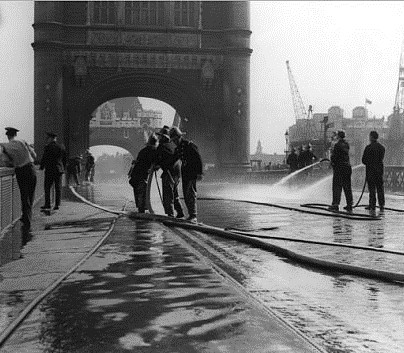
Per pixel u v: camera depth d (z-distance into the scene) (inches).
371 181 636.7
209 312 191.2
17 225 479.2
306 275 264.2
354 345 160.2
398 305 207.5
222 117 2000.5
